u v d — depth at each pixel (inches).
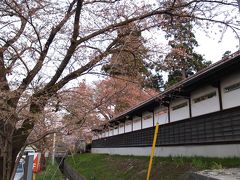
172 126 666.8
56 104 328.8
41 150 410.9
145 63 361.4
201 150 542.9
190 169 454.3
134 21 344.2
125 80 350.9
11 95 291.6
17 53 314.2
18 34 326.3
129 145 1015.0
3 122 300.4
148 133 823.7
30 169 321.7
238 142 441.4
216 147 496.1
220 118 489.4
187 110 609.9
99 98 346.6
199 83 523.2
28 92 311.6
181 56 360.2
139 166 671.8
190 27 363.9
